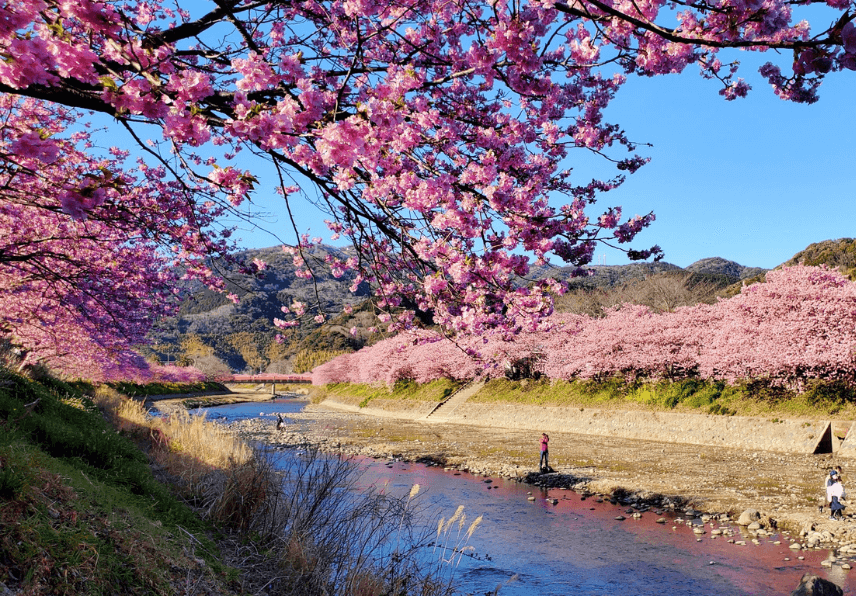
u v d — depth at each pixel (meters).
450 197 5.08
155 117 3.19
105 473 8.12
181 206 8.44
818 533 12.73
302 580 6.68
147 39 3.31
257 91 3.83
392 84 3.88
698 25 3.55
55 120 8.88
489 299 6.21
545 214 5.68
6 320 12.38
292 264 7.73
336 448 28.77
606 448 28.59
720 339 31.86
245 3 4.11
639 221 5.70
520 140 5.71
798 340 27.27
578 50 4.69
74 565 4.19
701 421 30.50
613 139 6.03
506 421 43.47
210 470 11.22
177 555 5.71
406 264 5.98
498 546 12.62
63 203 3.26
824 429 24.55
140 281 12.01
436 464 24.62
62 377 20.22
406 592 7.14
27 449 6.39
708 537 13.08
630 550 12.33
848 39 2.93
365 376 72.88
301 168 4.36
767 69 3.90
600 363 38.66
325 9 4.64
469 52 4.18
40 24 2.91
